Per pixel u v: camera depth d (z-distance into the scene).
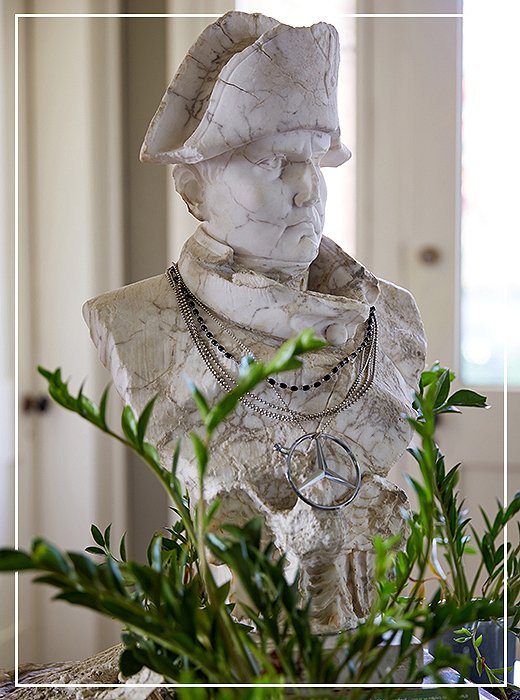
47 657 2.13
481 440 2.12
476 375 2.13
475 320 2.13
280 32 1.15
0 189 2.03
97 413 0.87
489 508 2.12
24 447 2.11
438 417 2.12
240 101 1.16
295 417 1.21
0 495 2.03
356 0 2.07
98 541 1.33
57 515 2.12
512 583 1.27
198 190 1.26
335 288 1.29
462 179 2.12
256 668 0.88
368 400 1.23
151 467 0.88
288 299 1.20
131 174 2.14
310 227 1.23
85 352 2.10
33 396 2.12
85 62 2.06
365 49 2.07
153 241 2.14
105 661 1.32
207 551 1.18
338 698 0.82
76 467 2.12
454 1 2.07
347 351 1.26
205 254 1.25
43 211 2.09
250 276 1.20
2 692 1.27
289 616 0.85
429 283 2.10
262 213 1.21
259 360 1.20
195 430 1.20
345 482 1.18
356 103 2.08
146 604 1.04
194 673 0.89
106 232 2.10
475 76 2.11
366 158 2.09
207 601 1.12
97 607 0.82
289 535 1.15
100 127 2.08
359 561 1.21
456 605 0.92
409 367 1.33
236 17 1.23
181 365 1.22
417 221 2.09
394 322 1.35
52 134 2.08
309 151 1.21
